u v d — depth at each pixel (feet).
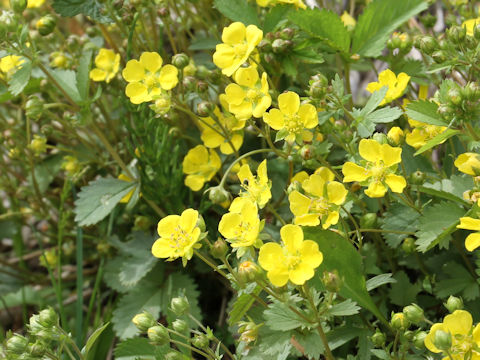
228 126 0.78
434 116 0.64
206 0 0.95
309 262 0.53
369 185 0.61
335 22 0.81
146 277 0.92
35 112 0.80
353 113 0.69
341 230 0.68
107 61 0.92
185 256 0.59
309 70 0.91
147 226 0.92
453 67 0.71
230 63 0.71
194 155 0.84
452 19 0.89
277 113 0.66
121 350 0.74
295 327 0.57
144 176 0.88
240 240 0.58
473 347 0.51
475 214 0.60
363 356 0.67
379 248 0.78
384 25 0.85
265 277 0.56
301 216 0.61
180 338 0.75
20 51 0.76
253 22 0.83
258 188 0.64
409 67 0.84
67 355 0.86
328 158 0.86
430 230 0.64
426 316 0.73
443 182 0.69
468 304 0.71
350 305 0.56
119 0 0.83
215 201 0.69
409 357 0.62
